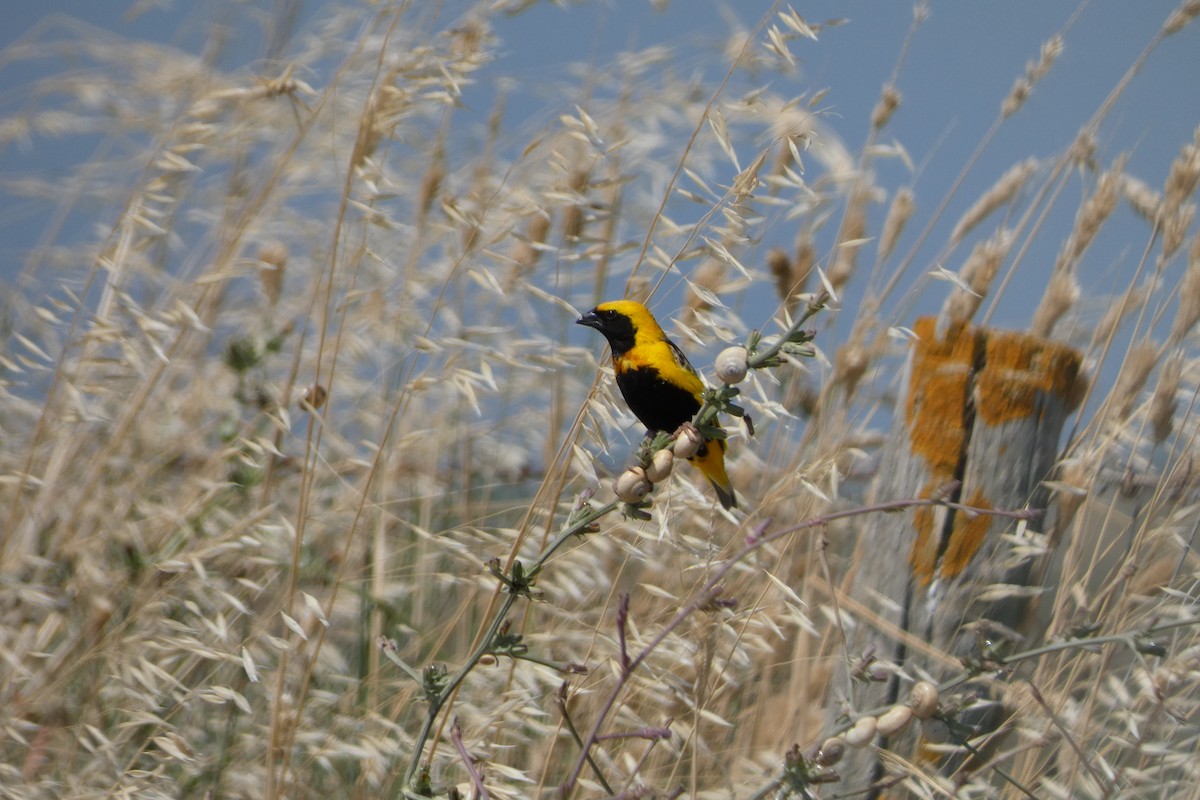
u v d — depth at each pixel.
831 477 7.38
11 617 7.97
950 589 7.02
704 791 6.52
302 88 8.84
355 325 8.74
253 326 9.09
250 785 7.24
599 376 7.11
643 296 8.38
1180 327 8.05
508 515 9.14
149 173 8.98
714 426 4.62
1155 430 8.04
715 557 6.75
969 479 7.10
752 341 4.66
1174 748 7.11
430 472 9.05
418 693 7.40
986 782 6.54
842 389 8.55
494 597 7.14
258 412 8.45
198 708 7.81
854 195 8.69
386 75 8.02
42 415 8.17
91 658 7.58
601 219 8.87
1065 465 7.57
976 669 4.75
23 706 7.38
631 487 4.60
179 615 8.01
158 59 9.77
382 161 8.44
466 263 8.16
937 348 7.24
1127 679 7.12
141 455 8.45
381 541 8.22
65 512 8.24
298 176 9.23
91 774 6.98
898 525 7.17
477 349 8.18
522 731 7.22
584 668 4.50
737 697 7.85
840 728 4.39
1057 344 7.21
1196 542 7.91
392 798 7.08
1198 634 7.12
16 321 9.45
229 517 8.05
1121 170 8.54
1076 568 7.52
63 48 9.64
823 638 7.45
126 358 8.15
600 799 6.10
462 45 8.52
